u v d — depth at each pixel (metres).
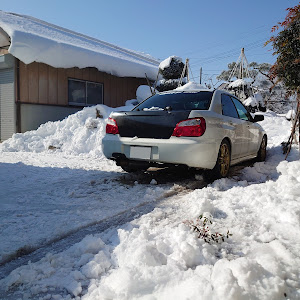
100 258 1.82
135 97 14.16
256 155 5.65
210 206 2.71
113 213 2.77
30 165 5.46
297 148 5.91
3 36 9.70
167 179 4.34
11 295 1.51
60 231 2.32
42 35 10.59
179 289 1.46
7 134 9.95
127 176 4.51
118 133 4.03
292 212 2.40
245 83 13.32
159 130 3.70
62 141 8.09
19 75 9.53
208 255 1.83
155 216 2.63
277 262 1.67
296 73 4.54
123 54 15.16
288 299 1.40
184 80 13.00
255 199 2.93
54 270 1.73
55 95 10.59
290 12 4.20
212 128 3.71
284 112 19.20
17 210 2.86
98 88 12.31
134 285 1.51
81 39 13.71
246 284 1.45
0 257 1.88
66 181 4.18
